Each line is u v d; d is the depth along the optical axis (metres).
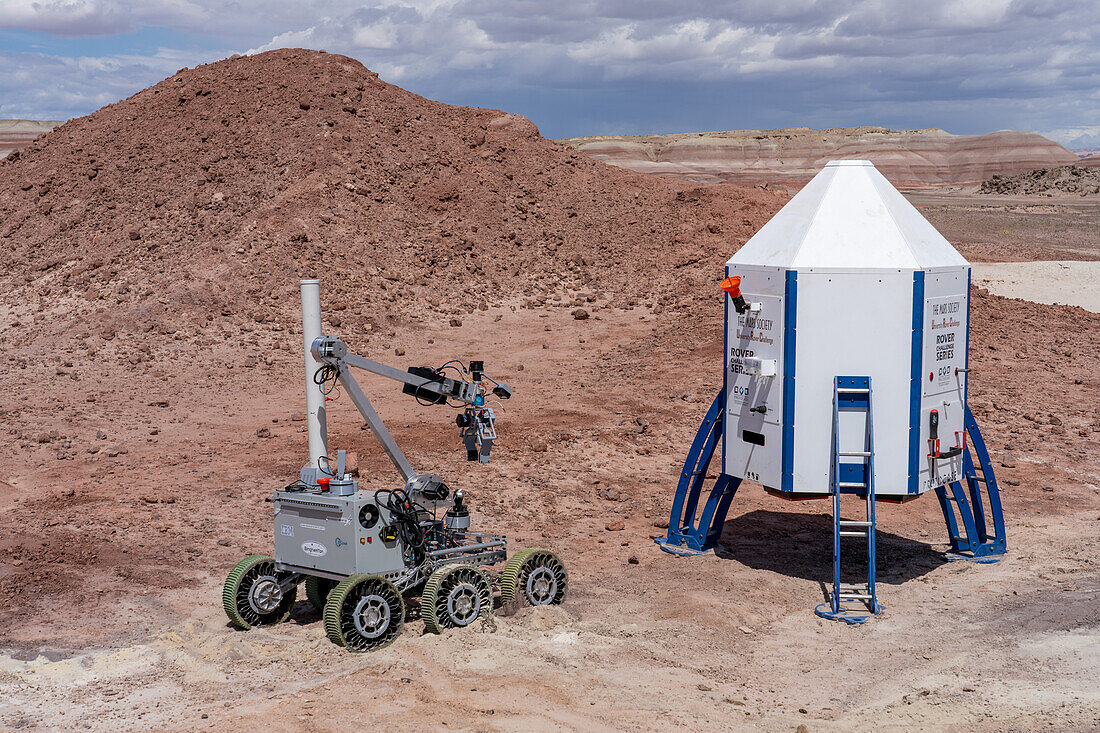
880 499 9.69
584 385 19.58
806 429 9.30
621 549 10.95
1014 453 14.78
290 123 32.59
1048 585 9.32
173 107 35.06
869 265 9.10
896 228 9.34
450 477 13.27
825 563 10.52
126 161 32.78
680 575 10.05
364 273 26.92
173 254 27.00
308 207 28.77
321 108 33.44
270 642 7.79
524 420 16.69
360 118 33.78
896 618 8.70
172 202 29.92
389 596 7.68
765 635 8.41
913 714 6.37
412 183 31.89
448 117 36.75
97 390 18.39
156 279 25.56
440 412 17.41
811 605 9.20
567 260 30.66
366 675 6.95
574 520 11.95
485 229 31.11
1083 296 31.16
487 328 25.02
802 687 7.14
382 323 24.42
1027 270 36.72
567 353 22.73
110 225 29.58
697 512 12.45
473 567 8.17
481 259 29.61
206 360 20.83
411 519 8.04
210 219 28.61
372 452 14.35
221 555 10.23
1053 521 11.82
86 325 22.86
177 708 6.51
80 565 9.83
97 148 34.12
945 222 71.75
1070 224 69.50
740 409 10.00
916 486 9.36
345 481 7.80
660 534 11.50
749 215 32.47
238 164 31.08
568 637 7.97
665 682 7.07
